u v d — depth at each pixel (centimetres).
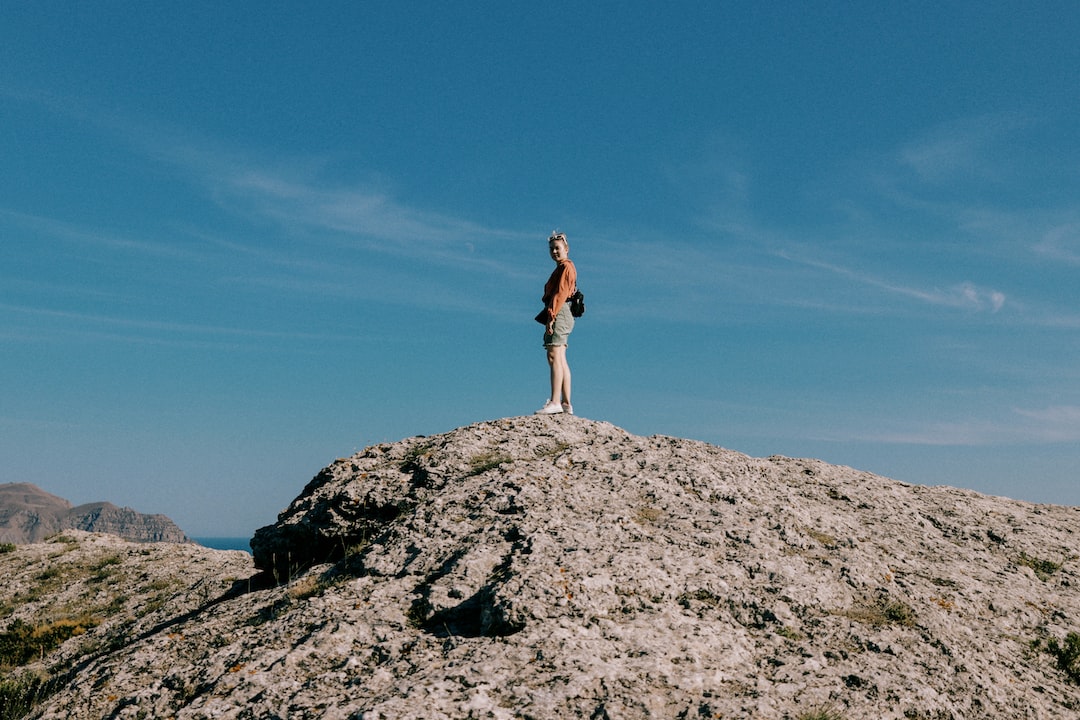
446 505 1100
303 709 652
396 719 598
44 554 2255
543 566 859
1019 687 796
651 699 650
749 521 1089
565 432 1433
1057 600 1066
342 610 849
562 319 1523
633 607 822
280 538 1265
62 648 1177
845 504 1330
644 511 1091
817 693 704
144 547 2305
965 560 1161
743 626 836
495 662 695
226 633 877
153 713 712
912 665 787
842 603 913
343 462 1396
